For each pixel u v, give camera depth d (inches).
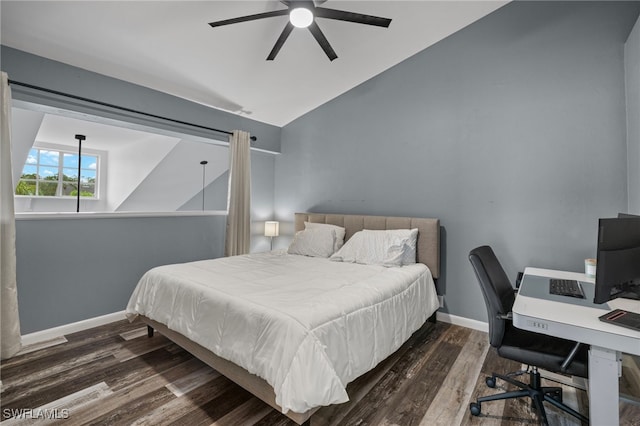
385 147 140.4
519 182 107.7
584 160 96.7
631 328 48.9
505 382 81.0
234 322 70.7
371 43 121.0
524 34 106.9
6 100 89.7
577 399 73.9
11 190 91.6
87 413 68.1
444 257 124.1
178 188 195.0
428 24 114.3
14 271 93.0
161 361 90.9
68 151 174.2
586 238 96.5
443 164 124.1
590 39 96.0
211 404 71.8
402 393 76.3
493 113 112.8
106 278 119.3
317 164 167.2
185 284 87.7
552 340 66.8
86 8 83.9
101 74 112.2
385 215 140.6
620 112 91.4
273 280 91.2
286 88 144.6
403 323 90.5
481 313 115.9
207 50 109.4
